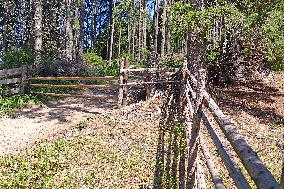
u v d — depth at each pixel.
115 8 48.78
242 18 15.01
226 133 3.18
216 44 17.72
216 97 16.06
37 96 16.48
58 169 8.47
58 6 42.66
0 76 18.14
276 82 19.91
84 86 14.96
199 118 5.34
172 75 14.39
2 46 48.00
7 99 15.55
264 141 11.04
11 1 46.69
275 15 15.30
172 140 9.22
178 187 6.71
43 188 7.56
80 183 7.71
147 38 66.94
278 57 16.81
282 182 1.62
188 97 8.28
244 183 2.61
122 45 70.06
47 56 21.45
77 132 11.35
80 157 9.13
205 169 7.43
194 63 15.02
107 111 13.73
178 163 7.75
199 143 5.50
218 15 14.78
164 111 12.58
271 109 15.23
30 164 8.82
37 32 21.52
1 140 11.23
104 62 41.28
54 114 14.08
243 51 17.89
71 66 20.34
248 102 15.98
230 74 18.66
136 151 9.36
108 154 9.21
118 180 7.75
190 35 16.06
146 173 7.96
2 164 9.02
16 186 7.69
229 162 3.20
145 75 14.50
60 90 17.61
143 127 11.41
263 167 2.07
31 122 13.12
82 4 30.58
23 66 17.17
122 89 14.22
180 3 15.29
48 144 10.24
